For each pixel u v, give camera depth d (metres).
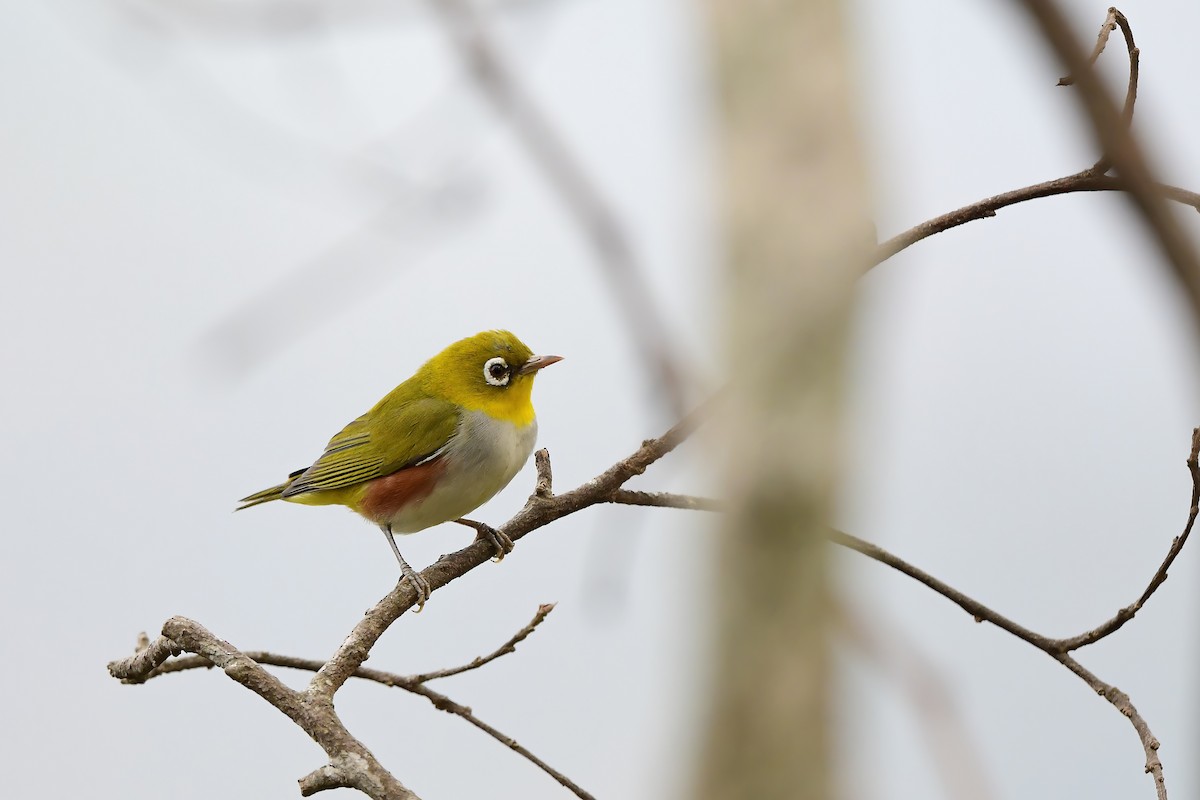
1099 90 2.65
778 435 2.62
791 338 2.62
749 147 2.68
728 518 2.67
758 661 2.63
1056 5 2.59
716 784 2.63
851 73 2.66
